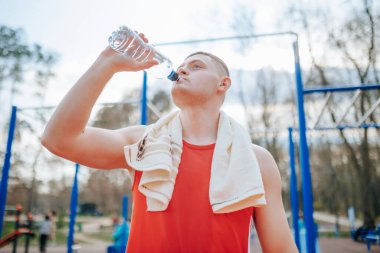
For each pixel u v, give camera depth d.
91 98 0.85
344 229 19.38
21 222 12.41
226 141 1.01
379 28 11.55
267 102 14.35
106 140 0.99
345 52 12.00
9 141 4.49
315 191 21.19
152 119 5.46
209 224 0.88
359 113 10.74
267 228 0.98
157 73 1.22
